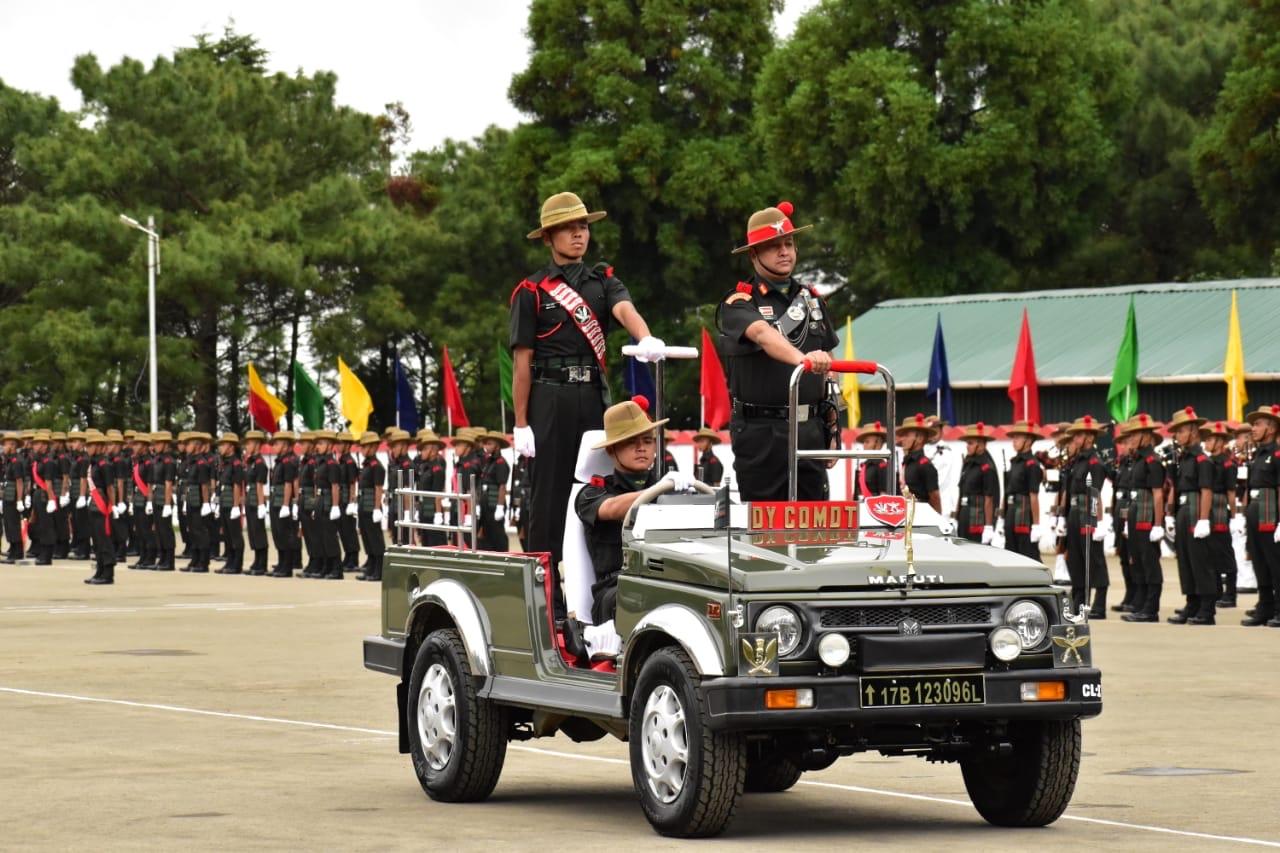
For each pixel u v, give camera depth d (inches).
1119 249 3309.5
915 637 452.8
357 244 3137.3
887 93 2723.9
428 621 578.2
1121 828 487.8
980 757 495.2
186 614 1306.6
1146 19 3496.6
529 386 568.1
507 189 3235.7
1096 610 1237.1
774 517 499.2
